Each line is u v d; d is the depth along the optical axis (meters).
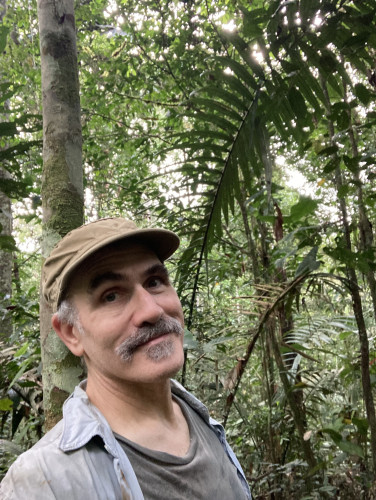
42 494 0.77
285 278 2.62
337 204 2.54
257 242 3.19
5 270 4.86
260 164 2.00
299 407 2.48
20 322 2.91
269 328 2.44
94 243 0.98
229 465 1.14
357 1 1.61
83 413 0.91
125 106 4.62
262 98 1.78
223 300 4.01
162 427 1.01
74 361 1.70
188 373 2.79
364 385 2.01
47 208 1.84
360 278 2.99
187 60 3.46
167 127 4.06
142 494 0.84
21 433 2.30
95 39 4.76
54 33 1.97
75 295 1.00
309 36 1.61
